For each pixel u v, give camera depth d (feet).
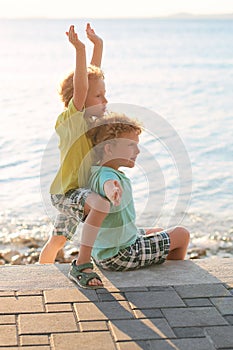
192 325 11.28
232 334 10.99
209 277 13.46
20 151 42.63
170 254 14.71
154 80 102.12
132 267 13.78
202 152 44.42
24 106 68.80
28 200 31.50
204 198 32.86
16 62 141.79
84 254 13.14
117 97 79.10
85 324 11.24
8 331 10.94
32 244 26.48
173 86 93.61
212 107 70.49
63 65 134.21
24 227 28.25
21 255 25.07
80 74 13.56
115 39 289.94
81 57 13.47
